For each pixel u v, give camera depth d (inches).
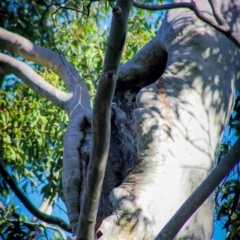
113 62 283.3
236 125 535.8
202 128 405.1
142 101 410.3
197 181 384.2
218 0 474.0
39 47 529.7
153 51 471.8
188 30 449.1
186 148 390.9
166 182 374.0
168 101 408.8
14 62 527.8
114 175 420.2
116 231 351.6
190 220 376.8
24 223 603.2
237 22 461.7
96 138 287.7
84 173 419.2
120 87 470.6
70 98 485.4
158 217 362.3
